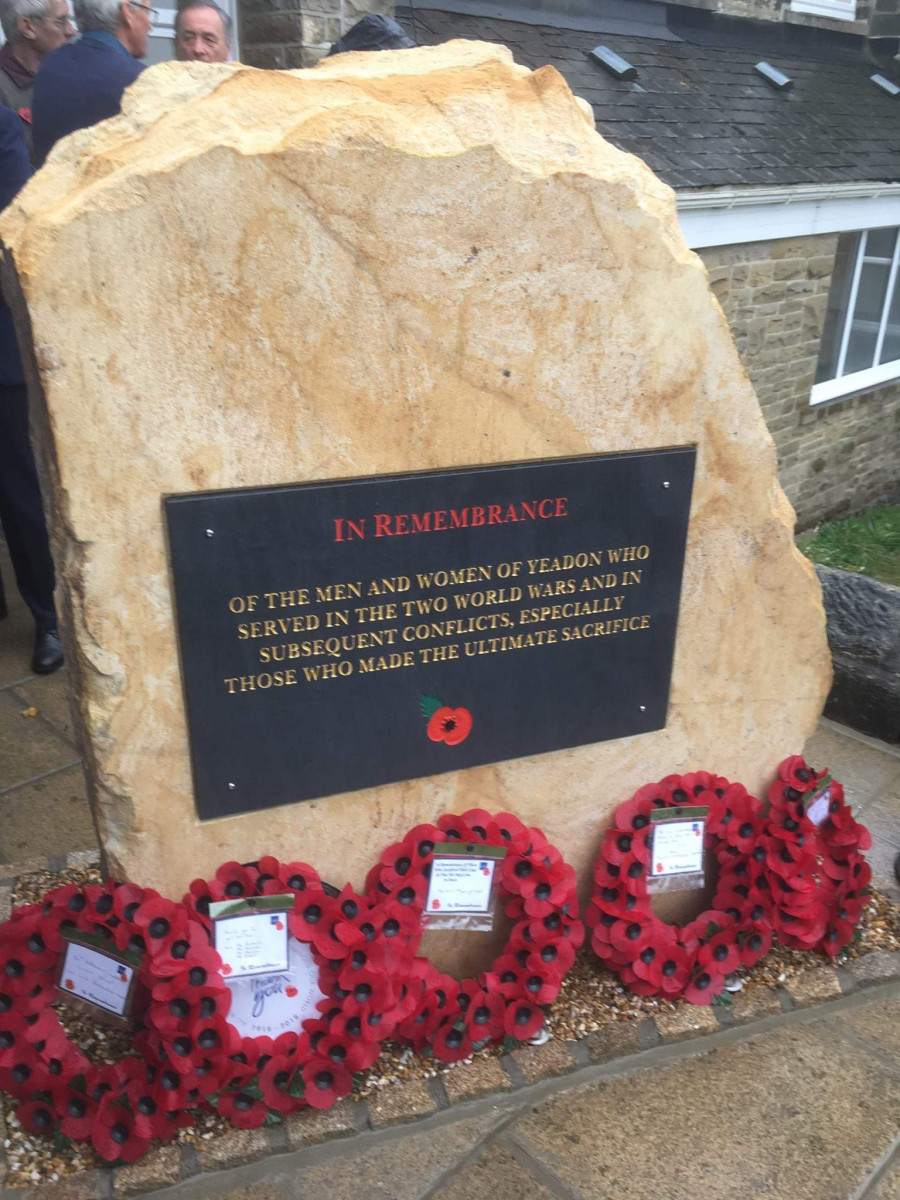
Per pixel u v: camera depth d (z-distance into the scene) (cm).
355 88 190
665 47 706
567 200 195
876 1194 200
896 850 310
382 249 183
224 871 208
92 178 173
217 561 189
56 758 331
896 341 803
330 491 194
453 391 198
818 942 260
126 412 175
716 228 580
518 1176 201
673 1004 243
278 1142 204
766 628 251
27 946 203
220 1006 200
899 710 367
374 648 209
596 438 215
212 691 197
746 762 266
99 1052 219
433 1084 219
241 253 174
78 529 178
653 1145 209
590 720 240
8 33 370
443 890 229
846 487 780
